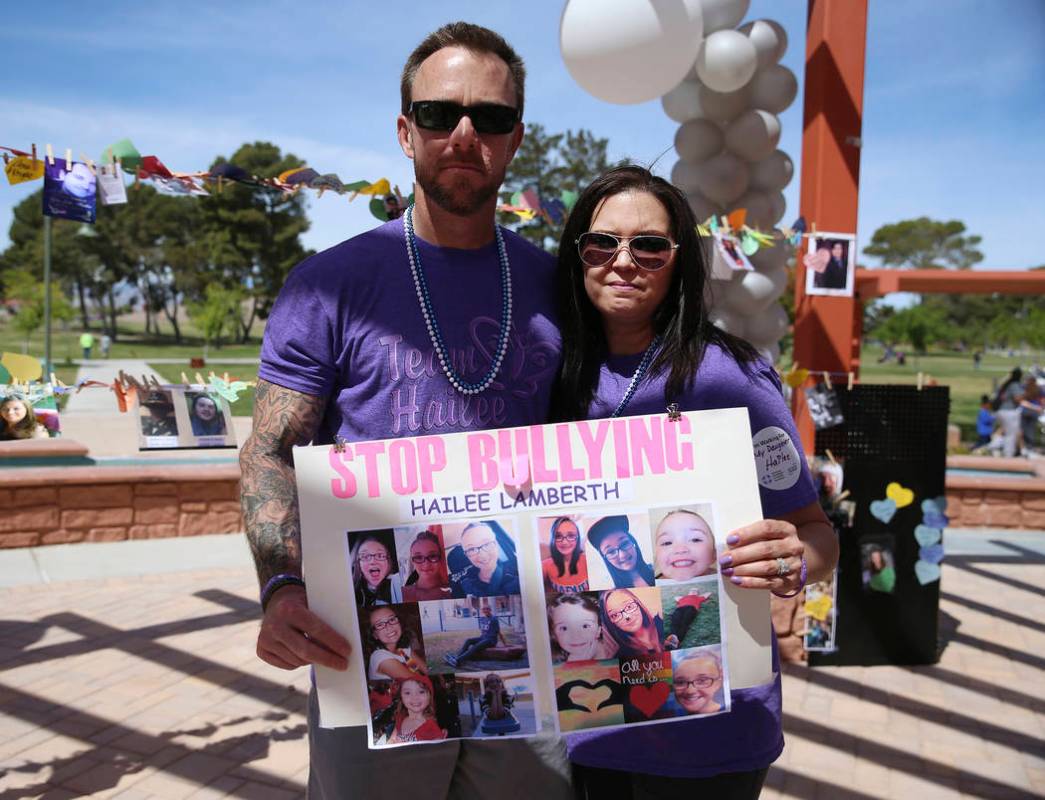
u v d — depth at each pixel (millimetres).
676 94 4148
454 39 1547
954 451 15797
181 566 6094
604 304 1596
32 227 72562
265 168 65250
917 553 4258
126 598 5363
